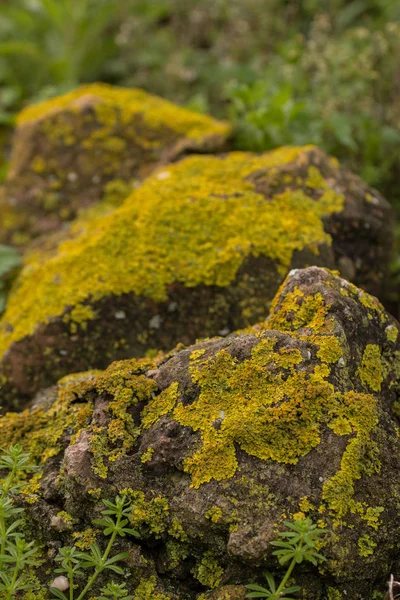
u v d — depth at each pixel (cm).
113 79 532
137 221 281
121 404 195
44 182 355
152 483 184
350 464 176
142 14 550
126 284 265
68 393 221
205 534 175
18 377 266
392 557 178
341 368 192
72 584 172
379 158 386
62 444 207
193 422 186
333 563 167
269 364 192
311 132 362
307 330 201
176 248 271
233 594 169
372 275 301
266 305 265
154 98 385
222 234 272
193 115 373
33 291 282
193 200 282
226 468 178
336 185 297
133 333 266
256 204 280
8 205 352
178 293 265
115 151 356
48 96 469
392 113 393
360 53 397
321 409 183
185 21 537
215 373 193
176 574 181
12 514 183
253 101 367
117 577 181
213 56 507
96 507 184
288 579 171
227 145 366
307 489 174
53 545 188
